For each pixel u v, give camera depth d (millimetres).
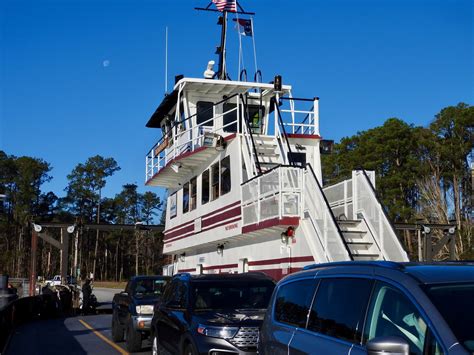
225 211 16828
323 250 11977
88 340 16422
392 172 46562
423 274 4254
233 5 22344
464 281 4121
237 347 8414
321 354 4820
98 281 100062
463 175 45094
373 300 4516
